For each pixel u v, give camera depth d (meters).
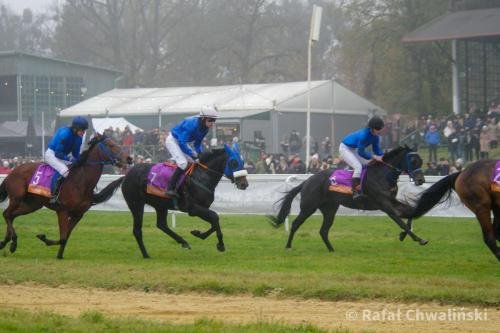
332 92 31.25
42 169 12.26
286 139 29.56
